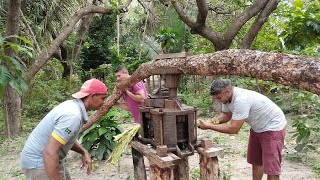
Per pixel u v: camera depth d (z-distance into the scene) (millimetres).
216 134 6746
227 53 2174
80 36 11703
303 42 4535
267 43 8625
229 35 7762
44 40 8602
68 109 2377
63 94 11211
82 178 4469
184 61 2598
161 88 3176
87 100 2508
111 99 3982
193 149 2568
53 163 2289
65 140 2334
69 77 12070
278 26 7668
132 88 4246
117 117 8773
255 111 3143
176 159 2424
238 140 6211
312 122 6297
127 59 13070
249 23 9430
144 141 2984
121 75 4223
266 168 3258
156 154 2566
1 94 4223
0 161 5496
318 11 4395
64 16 8875
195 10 9703
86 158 3014
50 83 11211
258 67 1903
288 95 6078
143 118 2998
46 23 8312
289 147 5555
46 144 2459
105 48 14211
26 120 8992
